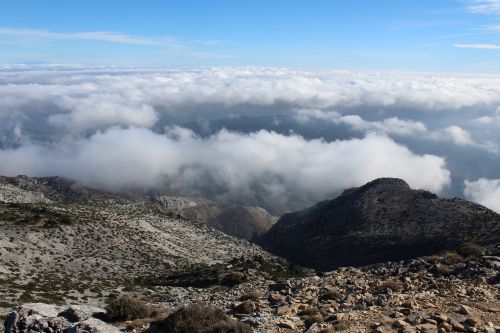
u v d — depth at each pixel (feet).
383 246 379.96
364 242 405.80
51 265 233.14
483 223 361.71
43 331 60.49
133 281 225.76
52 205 391.24
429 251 338.54
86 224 327.47
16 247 241.14
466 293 67.67
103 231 325.42
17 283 169.89
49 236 281.13
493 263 80.23
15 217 308.81
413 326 52.95
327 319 58.90
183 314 59.67
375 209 483.92
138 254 298.35
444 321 54.29
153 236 361.71
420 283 76.95
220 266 262.88
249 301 71.15
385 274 89.51
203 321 58.03
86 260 256.73
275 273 256.11
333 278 91.09
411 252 354.13
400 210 469.57
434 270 84.74
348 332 52.75
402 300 65.57
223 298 90.68
